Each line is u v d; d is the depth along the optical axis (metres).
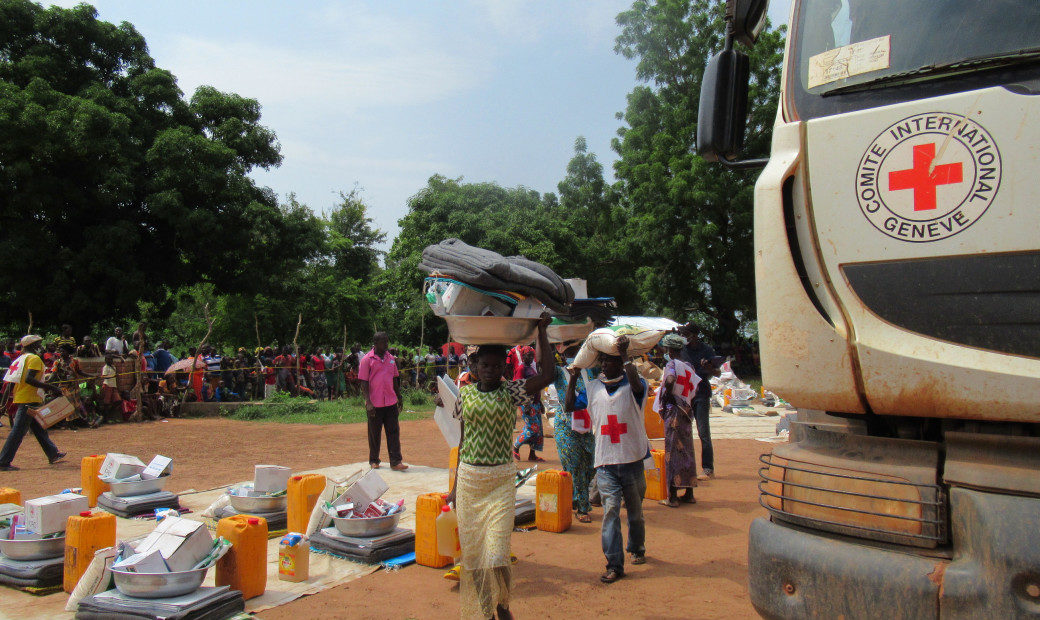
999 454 2.57
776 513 3.14
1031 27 2.63
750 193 29.64
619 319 7.83
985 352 2.57
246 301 29.30
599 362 5.74
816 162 3.00
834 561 2.79
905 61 2.85
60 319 20.58
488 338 4.37
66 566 4.90
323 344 32.41
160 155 21.20
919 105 2.76
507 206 31.31
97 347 16.56
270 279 25.06
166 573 4.27
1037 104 2.51
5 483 8.85
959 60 2.73
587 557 5.96
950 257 2.66
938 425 2.89
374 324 34.12
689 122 31.45
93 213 21.23
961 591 2.47
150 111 22.75
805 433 3.26
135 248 22.47
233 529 4.81
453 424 6.37
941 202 2.68
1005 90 2.58
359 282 35.06
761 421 15.93
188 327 34.03
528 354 11.55
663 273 31.00
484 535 4.08
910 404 2.73
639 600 4.96
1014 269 2.53
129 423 15.51
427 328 34.00
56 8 21.33
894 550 2.72
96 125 19.38
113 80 22.83
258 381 20.80
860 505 2.83
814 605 2.84
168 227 22.56
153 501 6.95
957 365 2.60
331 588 5.08
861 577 2.71
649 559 5.90
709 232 28.97
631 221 31.75
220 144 22.25
